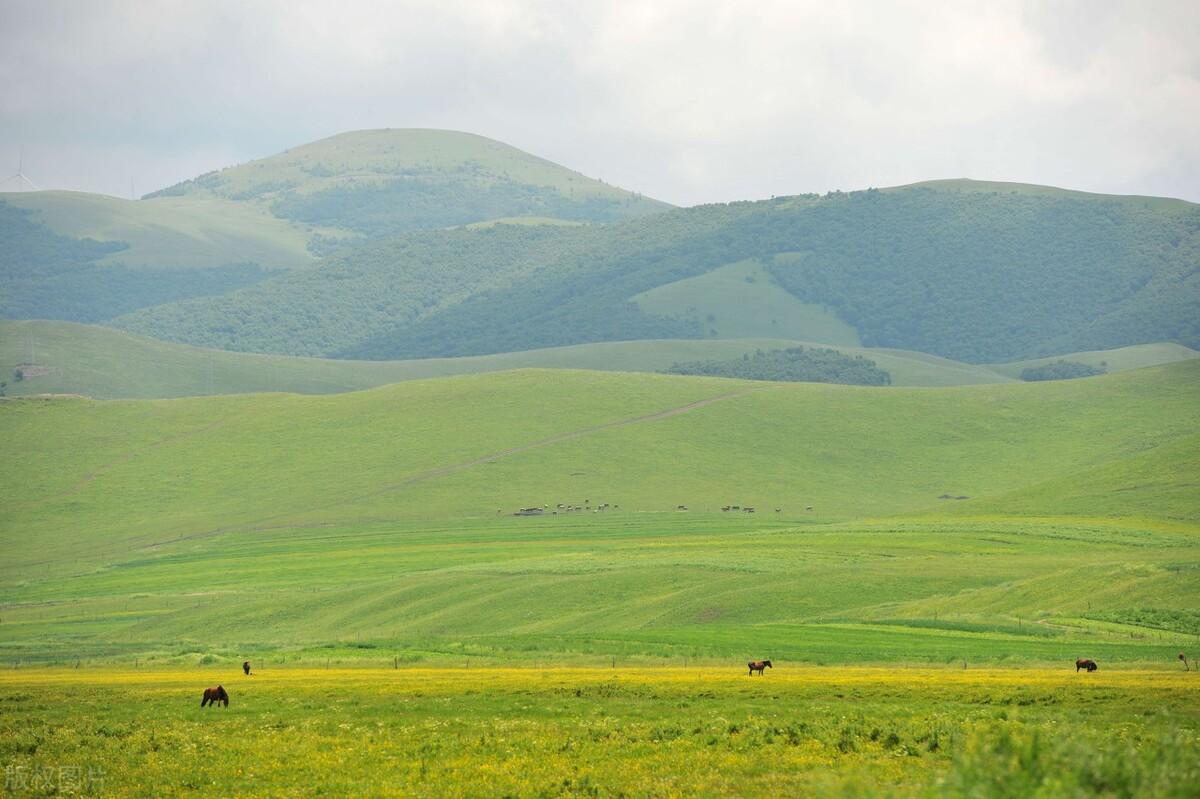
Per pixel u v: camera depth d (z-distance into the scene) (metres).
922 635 134.38
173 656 147.62
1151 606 139.25
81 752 59.38
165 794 49.06
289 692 89.44
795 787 45.69
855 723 62.88
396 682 96.06
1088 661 99.50
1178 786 30.22
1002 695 77.00
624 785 47.25
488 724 67.06
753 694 81.56
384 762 54.66
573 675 101.50
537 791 47.00
